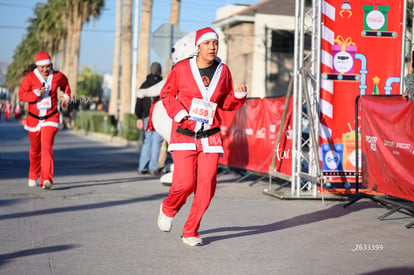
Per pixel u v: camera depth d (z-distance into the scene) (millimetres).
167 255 4969
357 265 4746
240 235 5836
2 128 36062
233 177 11406
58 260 4723
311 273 4492
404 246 5457
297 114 8555
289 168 8898
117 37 36500
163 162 11453
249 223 6480
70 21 53156
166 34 13984
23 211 6852
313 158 8602
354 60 8633
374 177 7387
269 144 9562
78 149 19016
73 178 10344
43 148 8508
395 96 6758
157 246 5285
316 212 7309
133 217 6621
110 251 5062
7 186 8898
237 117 10875
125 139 23250
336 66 8586
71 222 6266
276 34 36875
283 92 37062
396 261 4898
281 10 36906
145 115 10953
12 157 14477
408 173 6527
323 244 5500
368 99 7465
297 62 8539
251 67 37062
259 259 4895
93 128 30734
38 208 7082
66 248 5125
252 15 37375
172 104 5109
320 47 8500
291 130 8867
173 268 4562
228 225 6340
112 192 8586
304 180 9453
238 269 4570
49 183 8500
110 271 4438
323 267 4672
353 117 8617
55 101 8586
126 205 7445
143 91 10102
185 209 7328
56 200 7715
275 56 36938
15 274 4289
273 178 10867
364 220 6801
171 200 5309
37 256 4832
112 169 12219
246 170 10422
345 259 4941
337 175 8578
